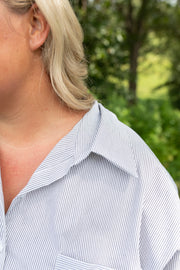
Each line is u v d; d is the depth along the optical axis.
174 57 11.35
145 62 11.79
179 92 11.65
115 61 5.20
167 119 5.44
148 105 6.26
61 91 0.92
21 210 0.91
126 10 9.48
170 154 5.10
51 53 0.90
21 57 0.86
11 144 0.98
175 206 0.94
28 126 0.96
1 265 0.91
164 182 0.94
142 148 0.96
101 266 0.90
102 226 0.91
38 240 0.90
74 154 0.91
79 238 0.90
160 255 0.94
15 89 0.89
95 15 4.82
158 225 0.93
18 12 0.83
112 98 4.86
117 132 0.96
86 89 1.02
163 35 10.31
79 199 0.91
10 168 0.98
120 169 0.92
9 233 0.91
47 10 0.84
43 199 0.91
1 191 0.93
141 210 0.91
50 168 0.91
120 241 0.91
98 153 0.90
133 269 0.91
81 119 0.96
